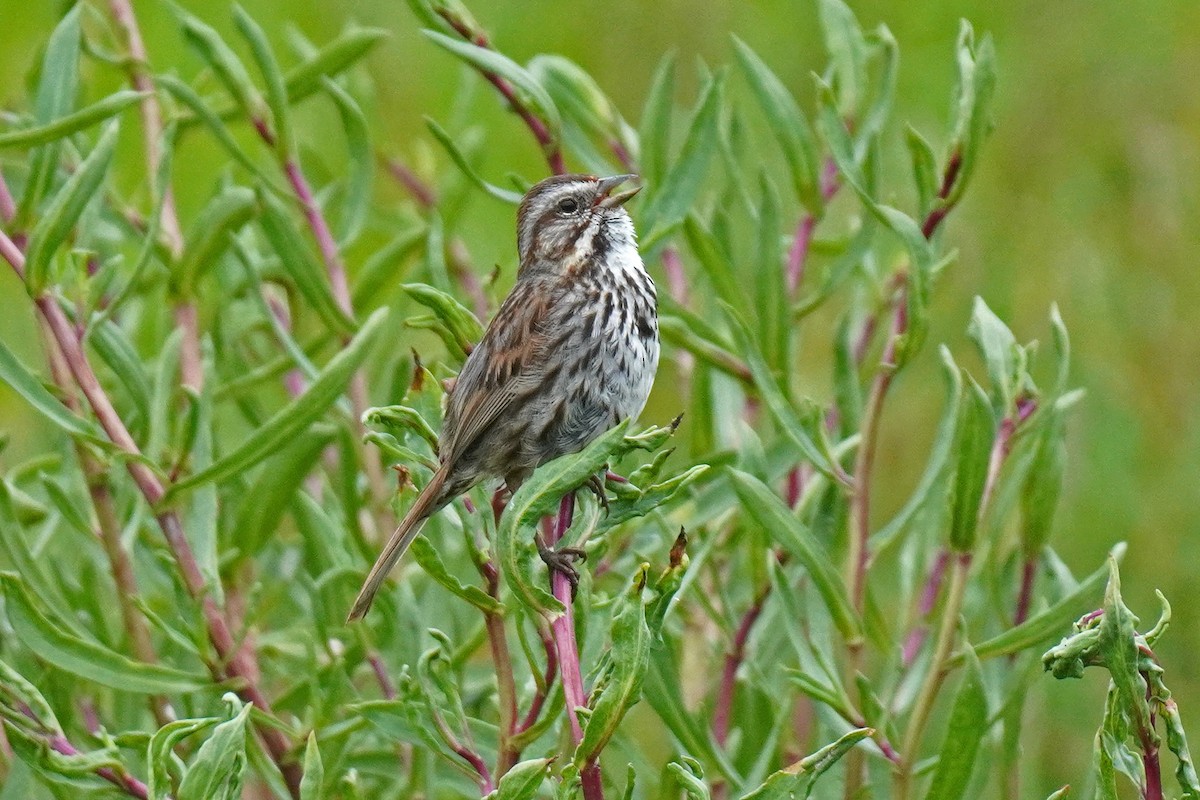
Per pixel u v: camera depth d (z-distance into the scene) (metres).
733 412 10.21
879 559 13.95
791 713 9.78
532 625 8.20
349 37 10.48
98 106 8.34
